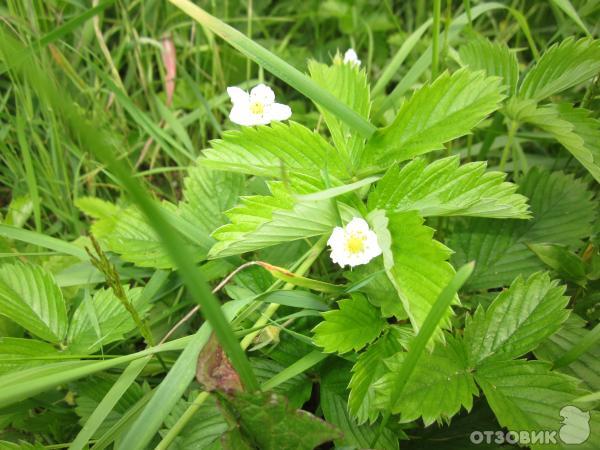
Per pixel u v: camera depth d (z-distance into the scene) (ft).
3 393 0.38
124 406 0.58
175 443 0.52
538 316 0.50
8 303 0.56
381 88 0.79
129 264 0.67
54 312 0.58
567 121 0.55
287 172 0.50
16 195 0.81
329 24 1.20
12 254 0.62
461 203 0.48
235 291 0.57
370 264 0.54
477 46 0.66
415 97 0.50
